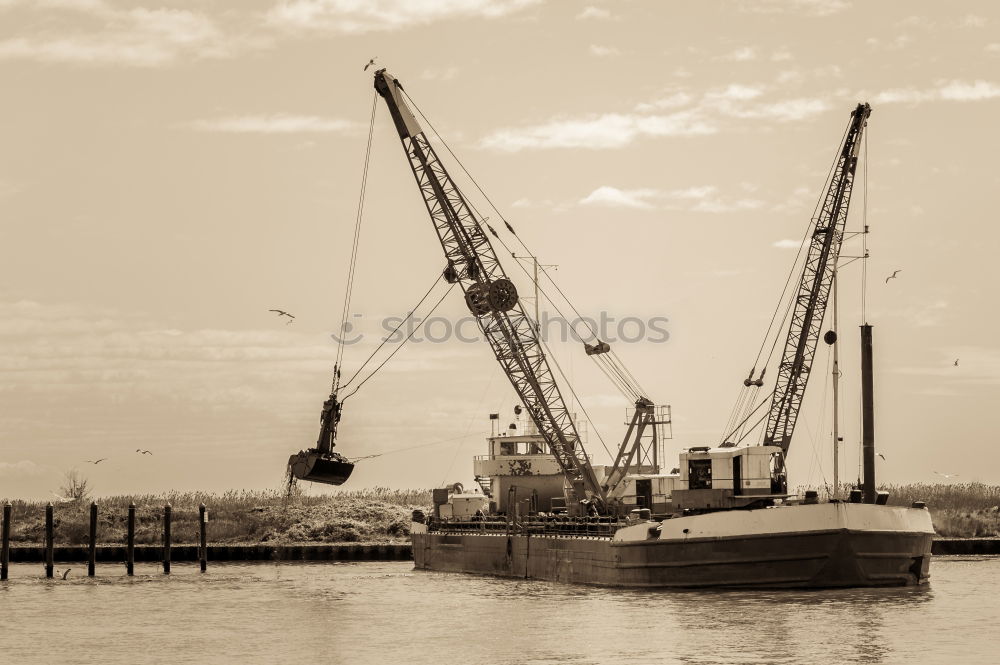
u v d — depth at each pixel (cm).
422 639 9381
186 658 8931
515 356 13675
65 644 9538
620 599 10550
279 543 17975
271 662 8725
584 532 12094
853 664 8156
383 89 13675
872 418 11750
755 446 11244
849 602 10025
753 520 10362
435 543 14950
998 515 18325
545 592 11612
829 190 15625
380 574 14488
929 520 10950
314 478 13600
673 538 10681
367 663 8588
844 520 10175
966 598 10475
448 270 13725
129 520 14388
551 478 14688
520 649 8819
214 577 14188
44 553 17050
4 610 11338
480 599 11362
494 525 13962
